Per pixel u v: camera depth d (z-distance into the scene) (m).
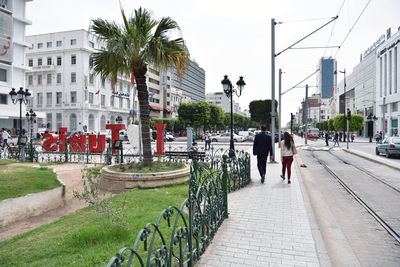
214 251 3.45
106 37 8.16
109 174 7.39
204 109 52.91
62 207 6.21
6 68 29.98
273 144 12.92
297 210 5.27
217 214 4.20
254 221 4.63
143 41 8.01
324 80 117.00
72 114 43.56
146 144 8.43
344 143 36.03
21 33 31.81
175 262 2.91
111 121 49.78
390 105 48.03
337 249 3.84
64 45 43.84
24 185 5.94
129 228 3.77
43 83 45.12
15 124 32.84
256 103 57.44
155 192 6.29
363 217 5.28
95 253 3.08
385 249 3.85
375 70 57.41
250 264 3.11
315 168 12.15
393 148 15.63
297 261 3.20
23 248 3.35
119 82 51.12
